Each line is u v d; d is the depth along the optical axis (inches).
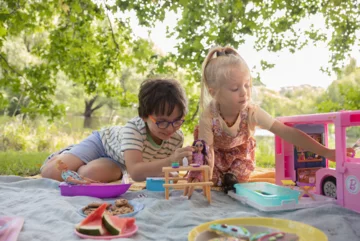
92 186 83.2
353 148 83.9
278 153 96.7
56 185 97.9
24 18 208.7
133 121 95.2
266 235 50.7
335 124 76.3
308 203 73.5
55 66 238.4
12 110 385.4
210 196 78.9
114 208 69.6
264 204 72.7
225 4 199.8
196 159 80.0
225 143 96.0
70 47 235.8
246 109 94.5
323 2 225.0
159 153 98.7
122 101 269.6
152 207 69.7
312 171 97.0
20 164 188.5
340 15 227.8
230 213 66.7
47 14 219.0
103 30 265.1
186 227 60.5
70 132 420.2
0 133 305.9
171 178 83.8
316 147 86.4
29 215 66.3
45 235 55.3
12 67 241.1
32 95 231.0
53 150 303.3
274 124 90.9
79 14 217.6
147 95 83.3
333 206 70.1
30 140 306.0
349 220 63.2
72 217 63.7
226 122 93.7
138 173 85.0
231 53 94.8
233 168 98.1
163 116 81.9
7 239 51.9
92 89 259.0
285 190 79.0
